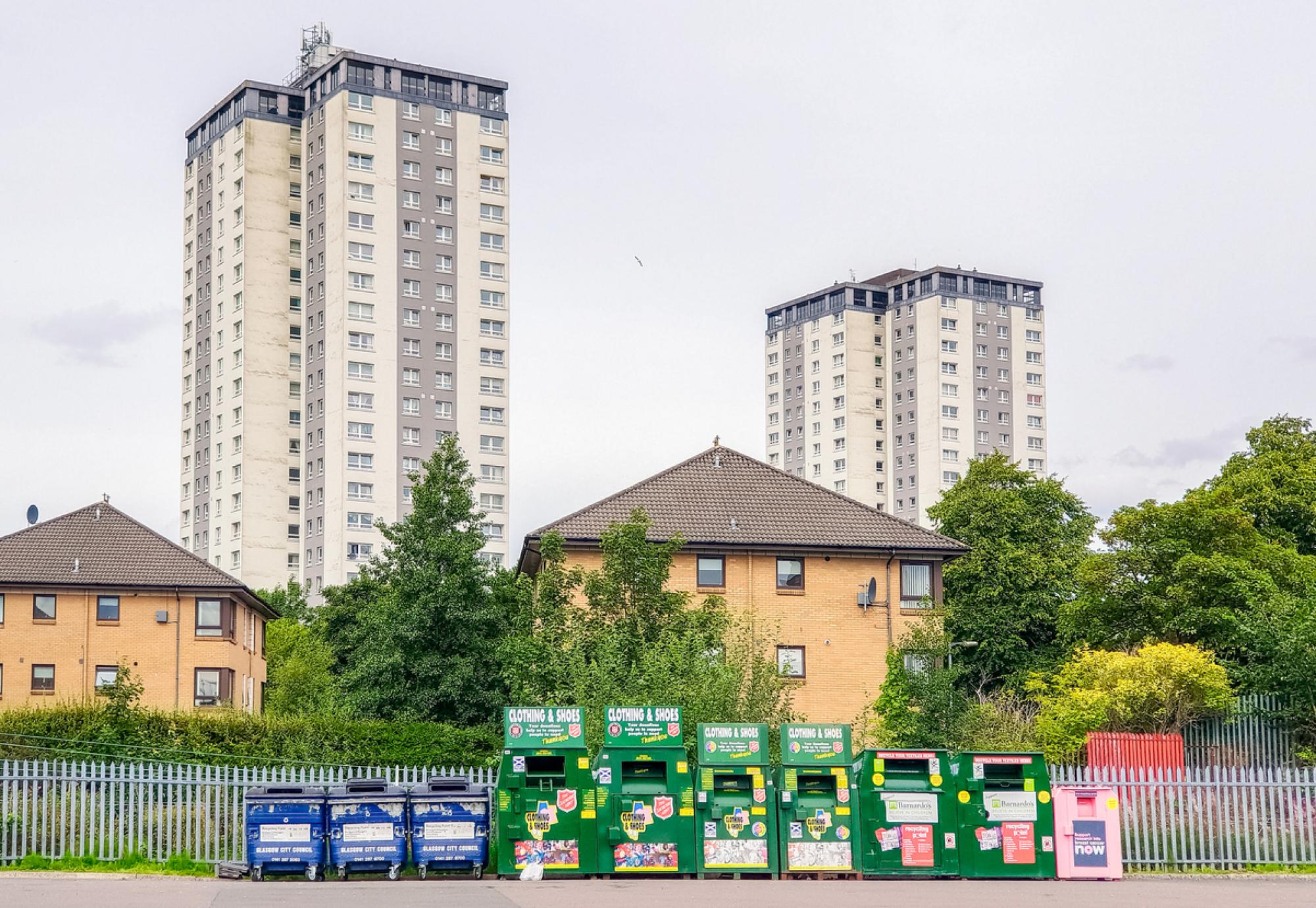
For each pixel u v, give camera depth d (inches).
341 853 858.1
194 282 4638.3
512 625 1755.7
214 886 811.4
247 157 4355.3
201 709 1743.4
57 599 2105.1
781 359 6456.7
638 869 854.5
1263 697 1432.1
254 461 4266.7
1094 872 881.5
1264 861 978.1
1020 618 2285.9
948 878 871.1
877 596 1736.0
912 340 5984.3
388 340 4212.6
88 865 884.6
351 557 4094.5
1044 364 6102.4
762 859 861.8
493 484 4335.6
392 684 1734.7
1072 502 2460.6
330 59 4451.3
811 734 884.0
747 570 1706.4
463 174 4394.7
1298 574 1734.7
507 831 855.7
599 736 1014.4
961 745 1387.8
